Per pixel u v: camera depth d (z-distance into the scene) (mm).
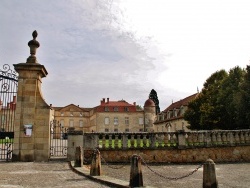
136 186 7520
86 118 97250
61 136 17141
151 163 16203
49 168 12117
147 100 83062
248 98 34219
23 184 8258
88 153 15430
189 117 48031
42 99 15062
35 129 14742
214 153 17078
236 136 17734
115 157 15875
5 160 14719
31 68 15039
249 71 34938
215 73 48844
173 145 16750
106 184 8375
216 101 43000
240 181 9836
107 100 90125
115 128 84438
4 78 14719
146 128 81125
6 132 14547
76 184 8367
